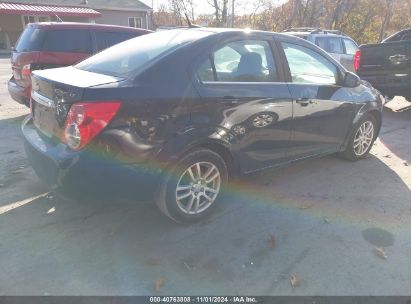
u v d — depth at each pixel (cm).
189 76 311
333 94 438
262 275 279
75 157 275
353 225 349
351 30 2806
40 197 383
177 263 290
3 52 2495
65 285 264
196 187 337
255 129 358
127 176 289
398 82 741
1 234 319
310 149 433
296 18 2656
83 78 303
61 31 647
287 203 388
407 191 423
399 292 265
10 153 504
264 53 372
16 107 789
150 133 288
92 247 306
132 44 370
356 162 512
